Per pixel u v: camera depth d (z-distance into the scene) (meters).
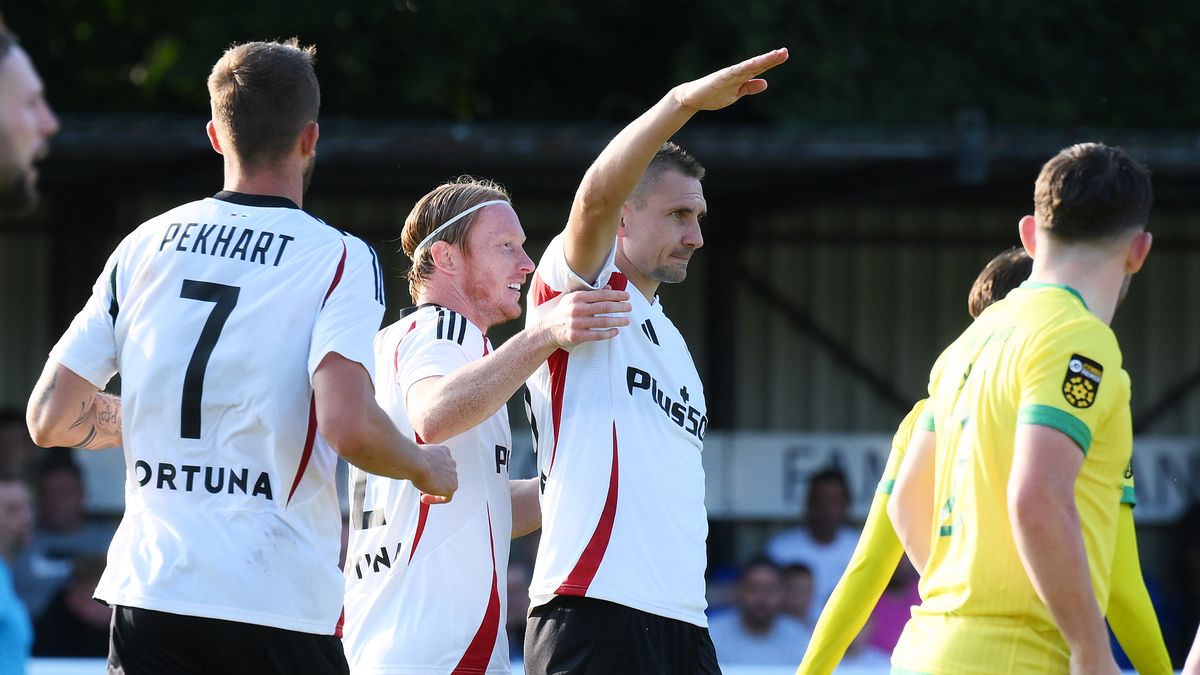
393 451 11.28
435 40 43.84
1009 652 10.98
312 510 11.55
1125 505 11.78
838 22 45.56
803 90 43.88
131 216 36.09
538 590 12.98
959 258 38.69
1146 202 11.38
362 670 13.29
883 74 45.12
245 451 11.38
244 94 11.79
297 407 11.47
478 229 13.96
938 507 11.68
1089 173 11.27
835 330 38.44
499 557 13.56
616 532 12.79
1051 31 46.84
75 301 34.81
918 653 11.45
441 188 14.36
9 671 9.41
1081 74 46.44
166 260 11.77
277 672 11.27
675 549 13.01
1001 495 11.09
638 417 13.11
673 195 13.38
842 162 31.42
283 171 12.01
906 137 30.66
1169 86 46.78
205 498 11.35
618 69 48.38
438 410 12.52
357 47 43.19
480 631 13.27
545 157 30.91
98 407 12.35
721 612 29.27
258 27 42.34
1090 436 10.70
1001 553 11.07
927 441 12.26
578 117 48.47
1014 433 10.99
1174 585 36.94
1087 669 10.35
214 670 11.26
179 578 11.18
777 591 28.77
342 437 11.09
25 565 28.89
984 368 11.30
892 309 38.53
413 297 14.51
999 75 46.06
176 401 11.45
